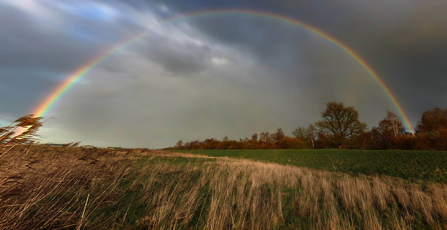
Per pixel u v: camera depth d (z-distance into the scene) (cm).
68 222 434
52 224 413
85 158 737
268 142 6316
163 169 1100
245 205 625
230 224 501
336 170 1911
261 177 1098
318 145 4822
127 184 784
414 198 710
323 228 502
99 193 597
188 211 527
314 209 609
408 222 554
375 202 711
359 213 607
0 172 434
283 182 1048
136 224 470
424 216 584
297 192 849
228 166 1549
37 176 561
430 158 1670
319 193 810
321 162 2377
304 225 523
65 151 751
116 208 552
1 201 392
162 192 673
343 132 4212
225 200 632
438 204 634
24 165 520
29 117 467
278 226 514
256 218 542
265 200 717
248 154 4131
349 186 845
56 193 548
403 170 1567
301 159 2739
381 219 574
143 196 650
